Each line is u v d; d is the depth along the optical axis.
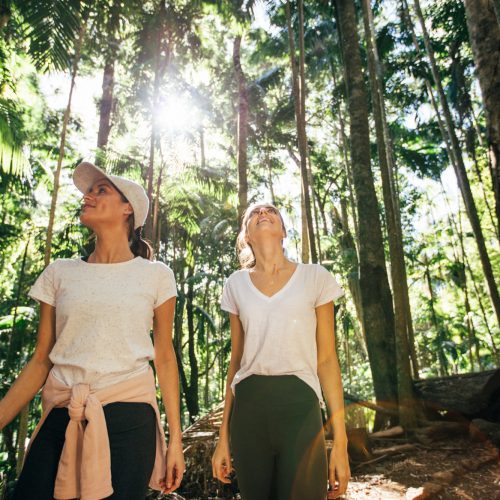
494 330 19.09
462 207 19.11
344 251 15.00
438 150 16.25
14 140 6.41
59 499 1.38
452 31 11.59
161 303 1.72
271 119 16.30
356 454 5.14
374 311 6.95
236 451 1.84
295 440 1.73
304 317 1.90
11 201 14.52
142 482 1.45
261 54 15.02
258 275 2.05
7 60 8.00
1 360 12.23
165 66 11.06
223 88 16.38
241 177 10.43
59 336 1.56
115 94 14.87
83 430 1.44
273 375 1.83
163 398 1.75
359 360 18.94
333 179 18.52
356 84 7.92
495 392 6.42
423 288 21.67
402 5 10.59
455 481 4.23
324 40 13.23
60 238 11.33
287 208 20.50
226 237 16.62
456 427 5.89
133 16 8.22
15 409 1.57
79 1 5.70
